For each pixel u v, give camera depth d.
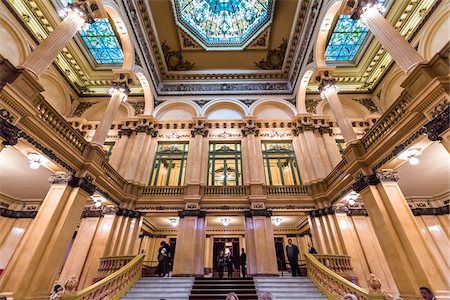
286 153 13.28
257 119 14.09
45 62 5.88
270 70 16.59
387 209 6.64
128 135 13.36
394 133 6.21
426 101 5.06
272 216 11.65
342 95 15.80
